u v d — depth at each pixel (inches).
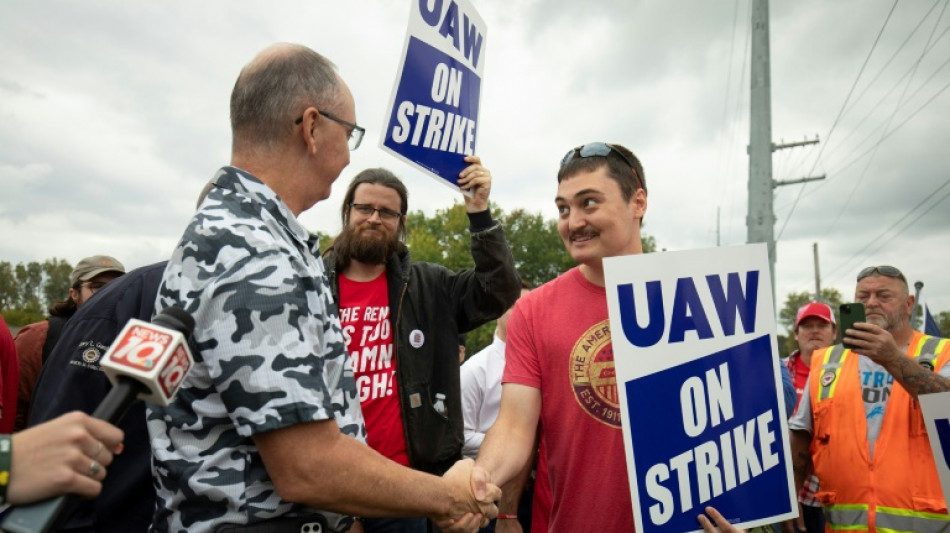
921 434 122.7
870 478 126.0
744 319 83.9
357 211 132.9
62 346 84.0
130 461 80.8
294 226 69.0
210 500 60.2
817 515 185.9
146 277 88.4
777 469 82.0
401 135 109.7
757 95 530.6
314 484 57.8
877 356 117.4
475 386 170.9
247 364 56.8
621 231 89.4
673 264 82.0
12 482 42.3
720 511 79.2
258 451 61.5
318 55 73.7
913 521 120.3
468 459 76.3
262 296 58.6
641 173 94.0
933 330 235.0
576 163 90.9
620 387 78.2
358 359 127.5
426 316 132.3
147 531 81.4
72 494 44.1
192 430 60.7
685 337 81.1
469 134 124.3
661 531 76.9
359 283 133.6
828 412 136.5
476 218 128.9
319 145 71.3
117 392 46.3
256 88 69.8
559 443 88.7
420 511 66.4
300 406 56.9
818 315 218.5
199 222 61.7
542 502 131.5
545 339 91.0
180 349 48.8
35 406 82.1
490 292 132.6
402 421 125.4
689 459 78.9
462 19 120.3
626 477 84.1
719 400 81.2
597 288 91.0
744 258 85.0
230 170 66.6
